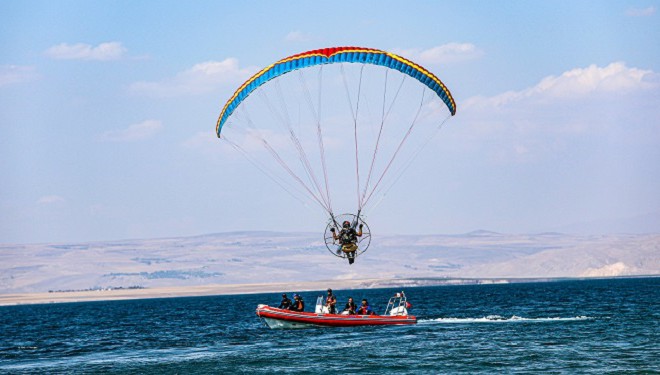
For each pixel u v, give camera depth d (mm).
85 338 89812
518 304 132750
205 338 80625
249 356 62219
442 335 72938
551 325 81562
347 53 58656
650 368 52719
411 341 68438
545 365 54719
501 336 71312
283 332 81000
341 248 54531
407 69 59594
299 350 64562
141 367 59281
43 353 73375
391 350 62938
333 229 55000
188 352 67688
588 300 136750
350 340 70062
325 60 58125
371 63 59312
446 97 61625
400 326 83188
